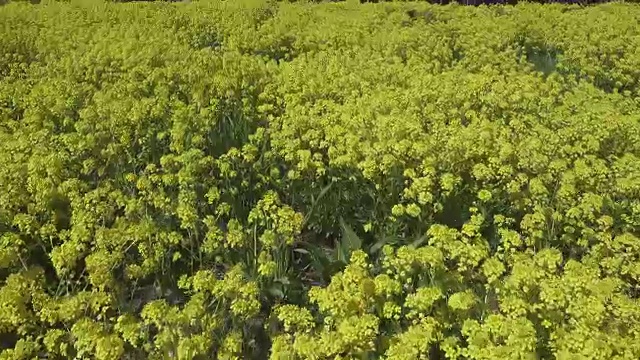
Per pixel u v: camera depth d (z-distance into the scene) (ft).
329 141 15.80
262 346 10.51
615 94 20.84
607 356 8.45
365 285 9.84
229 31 31.24
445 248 10.89
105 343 8.90
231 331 9.87
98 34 28.40
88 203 12.74
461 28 31.50
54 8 38.58
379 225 13.80
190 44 30.30
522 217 13.96
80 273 12.00
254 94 20.59
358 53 25.71
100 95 18.98
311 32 29.40
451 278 10.56
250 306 9.85
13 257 11.12
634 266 11.07
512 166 14.80
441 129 16.15
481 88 19.74
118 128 16.42
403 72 22.20
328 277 12.42
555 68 26.05
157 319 9.39
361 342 8.70
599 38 27.86
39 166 13.88
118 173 14.87
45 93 19.30
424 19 36.78
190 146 16.28
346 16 36.86
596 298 9.36
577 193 13.75
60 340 9.57
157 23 33.06
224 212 13.16
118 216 13.46
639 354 8.60
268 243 11.53
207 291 10.54
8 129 18.08
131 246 12.37
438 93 19.42
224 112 18.94
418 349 8.66
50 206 13.19
